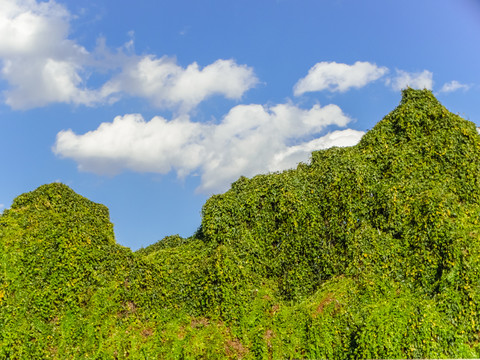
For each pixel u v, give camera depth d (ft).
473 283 36.65
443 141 46.88
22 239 40.70
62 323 37.93
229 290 41.70
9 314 36.88
